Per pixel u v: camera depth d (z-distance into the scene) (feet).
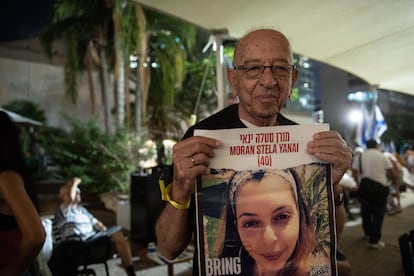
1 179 3.81
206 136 3.58
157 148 36.11
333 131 3.69
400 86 26.66
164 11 12.17
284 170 3.62
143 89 41.73
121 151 33.50
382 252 16.83
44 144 50.72
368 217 18.42
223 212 3.55
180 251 4.22
